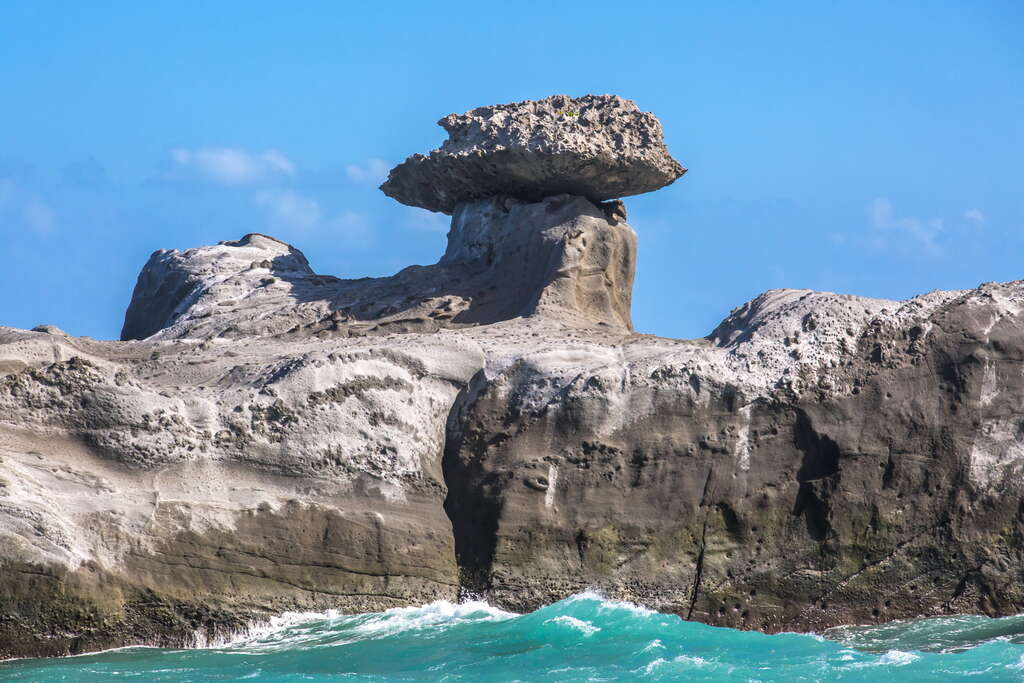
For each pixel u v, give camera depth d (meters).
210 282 59.50
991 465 46.66
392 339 50.06
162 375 48.28
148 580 42.84
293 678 40.28
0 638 41.59
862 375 47.06
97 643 42.38
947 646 43.41
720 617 45.56
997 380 47.22
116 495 43.34
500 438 47.19
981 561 46.12
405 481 46.50
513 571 45.69
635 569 45.81
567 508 46.22
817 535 45.91
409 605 45.31
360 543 45.19
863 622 45.69
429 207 61.31
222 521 43.97
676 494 46.28
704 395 47.00
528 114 57.06
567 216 56.00
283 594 44.22
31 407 44.41
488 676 40.94
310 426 46.00
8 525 41.72
